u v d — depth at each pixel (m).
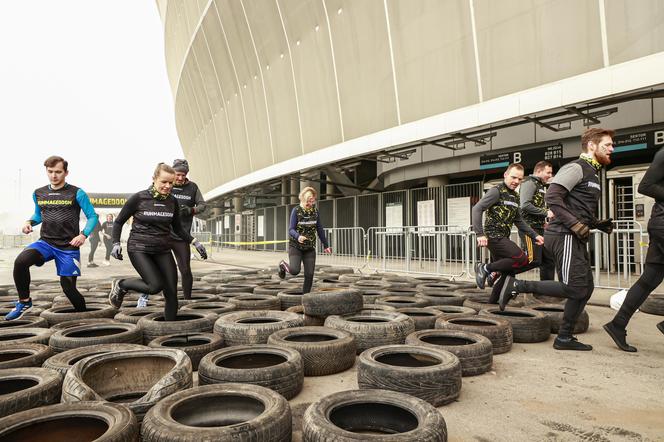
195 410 2.40
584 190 4.09
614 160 12.55
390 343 4.09
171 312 4.64
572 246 4.13
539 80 10.19
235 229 35.81
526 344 4.54
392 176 18.31
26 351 3.64
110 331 4.49
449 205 15.21
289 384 3.04
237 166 25.70
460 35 11.82
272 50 19.55
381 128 14.65
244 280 9.07
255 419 2.13
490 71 11.20
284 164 20.06
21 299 4.89
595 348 4.33
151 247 4.48
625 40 8.73
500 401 3.00
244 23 20.59
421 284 8.00
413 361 3.54
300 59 18.00
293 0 17.28
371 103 14.94
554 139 12.15
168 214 4.53
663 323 3.98
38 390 2.57
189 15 26.69
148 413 2.21
